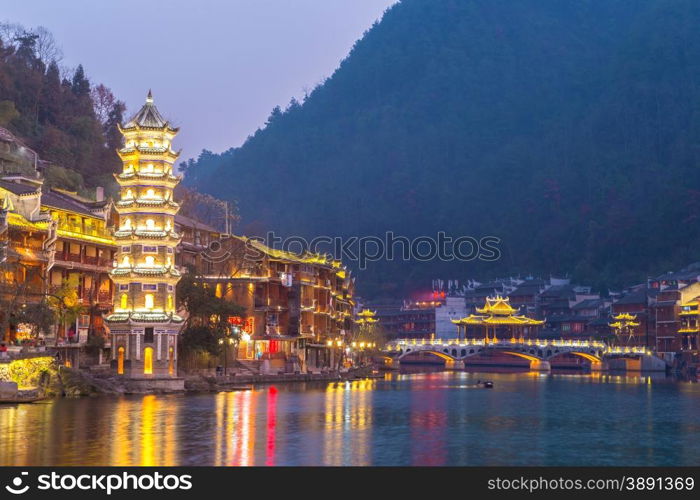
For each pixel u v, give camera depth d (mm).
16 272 110000
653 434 81438
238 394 121938
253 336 166375
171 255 124312
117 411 89562
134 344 119438
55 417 82250
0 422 77750
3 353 94500
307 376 169750
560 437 78188
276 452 65250
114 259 135750
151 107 127500
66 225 127000
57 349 114375
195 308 137125
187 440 69625
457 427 84688
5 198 116312
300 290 179250
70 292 116812
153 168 125062
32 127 196000
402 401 117125
